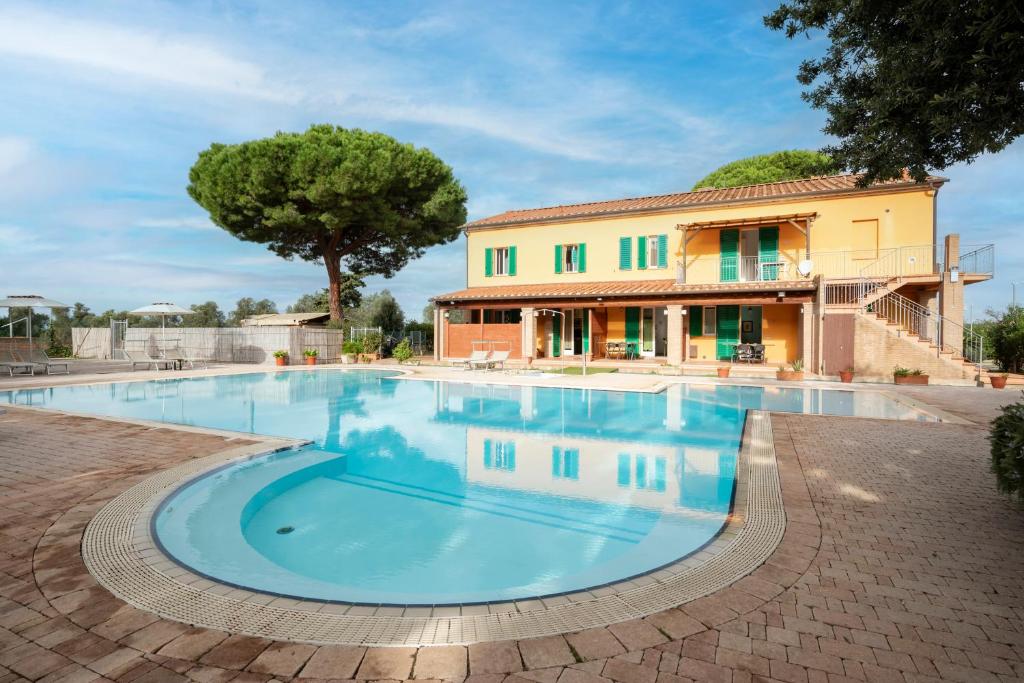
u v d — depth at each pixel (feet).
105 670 7.02
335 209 72.54
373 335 79.30
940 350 46.75
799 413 30.04
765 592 9.32
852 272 56.29
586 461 22.57
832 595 9.21
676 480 19.76
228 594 9.30
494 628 8.13
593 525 15.31
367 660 7.29
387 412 34.88
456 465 21.95
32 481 16.10
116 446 21.08
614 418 32.63
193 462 18.37
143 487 15.42
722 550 11.23
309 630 8.10
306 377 56.70
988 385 43.73
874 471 17.81
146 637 7.86
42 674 6.92
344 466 21.76
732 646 7.60
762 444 22.02
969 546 11.43
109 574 9.96
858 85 16.12
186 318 141.18
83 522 12.64
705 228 62.64
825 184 60.85
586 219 69.92
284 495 18.20
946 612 8.61
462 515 16.26
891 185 54.24
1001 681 6.77
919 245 53.57
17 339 54.08
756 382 45.75
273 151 69.05
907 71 12.55
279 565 12.46
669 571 10.23
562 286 69.05
